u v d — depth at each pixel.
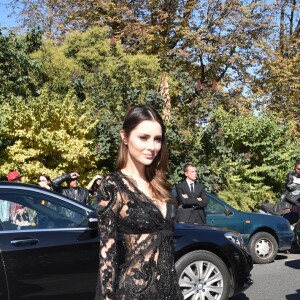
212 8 22.03
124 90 13.67
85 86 15.12
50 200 5.82
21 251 5.38
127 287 2.71
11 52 14.95
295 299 7.71
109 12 21.88
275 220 11.05
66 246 5.57
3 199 5.60
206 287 6.55
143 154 2.88
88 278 5.64
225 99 20.98
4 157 12.47
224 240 6.68
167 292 2.75
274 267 10.47
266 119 15.62
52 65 16.20
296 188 12.64
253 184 15.18
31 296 5.38
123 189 2.78
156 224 2.77
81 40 17.73
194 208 9.31
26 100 14.90
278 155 15.44
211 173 13.61
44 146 12.12
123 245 2.77
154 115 2.93
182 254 6.50
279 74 21.94
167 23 22.19
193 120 13.79
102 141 12.85
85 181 12.77
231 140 15.64
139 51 20.02
